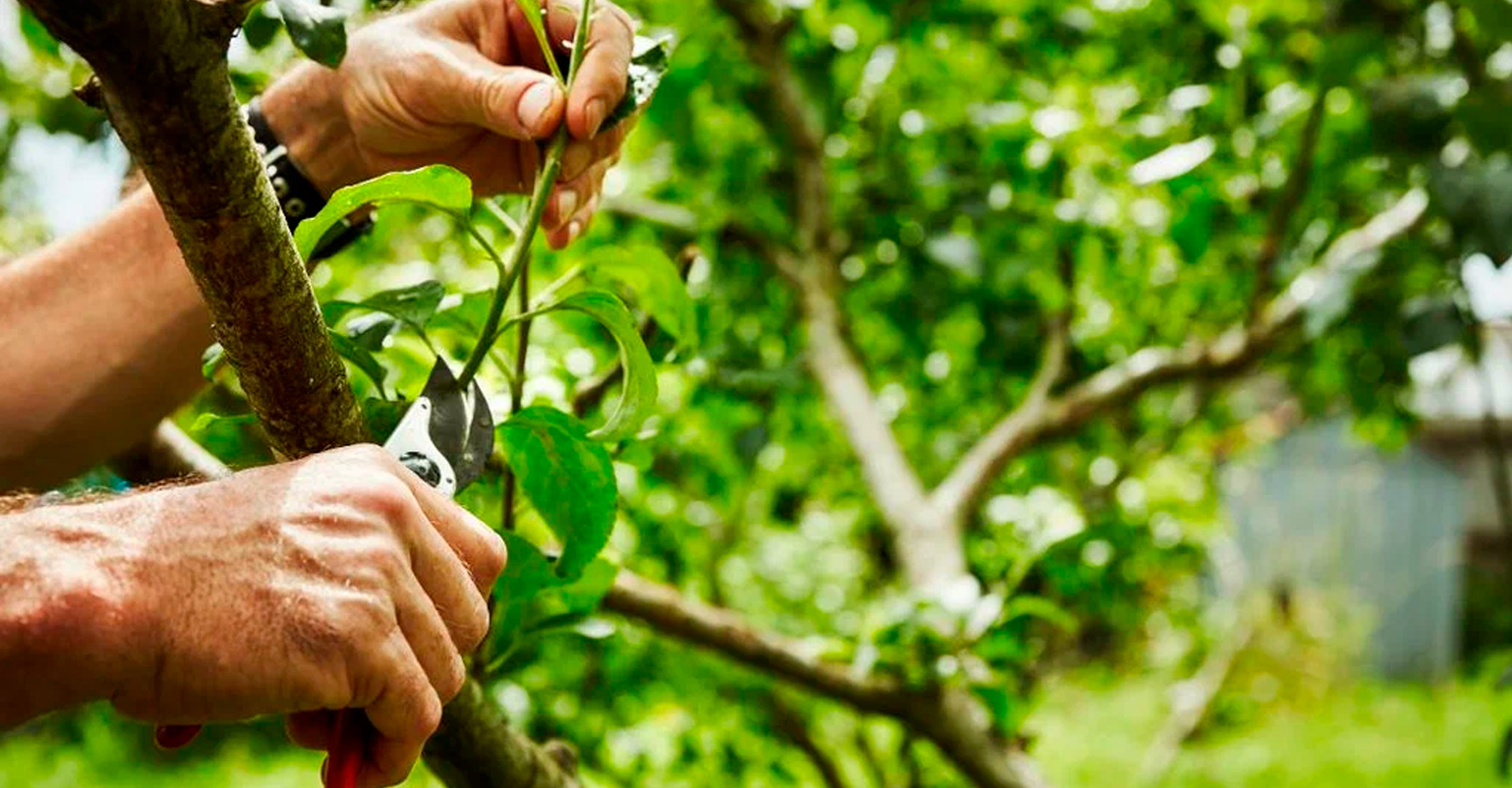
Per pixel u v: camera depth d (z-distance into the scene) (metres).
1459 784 8.01
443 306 1.00
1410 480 13.41
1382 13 1.83
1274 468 12.13
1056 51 2.39
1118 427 3.24
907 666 1.61
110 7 0.48
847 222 2.35
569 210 0.96
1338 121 2.30
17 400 1.14
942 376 2.80
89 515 0.65
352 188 0.71
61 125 1.90
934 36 2.30
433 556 0.68
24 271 1.19
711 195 2.30
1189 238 2.25
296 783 7.36
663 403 2.02
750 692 2.43
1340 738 9.33
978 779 1.68
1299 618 10.66
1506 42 1.64
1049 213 2.25
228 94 0.54
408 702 0.66
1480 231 1.67
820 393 2.53
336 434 0.70
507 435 0.84
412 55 0.97
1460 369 2.74
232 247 0.59
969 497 2.10
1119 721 8.52
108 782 7.31
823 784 2.62
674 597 1.67
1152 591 4.36
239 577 0.64
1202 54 2.43
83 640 0.62
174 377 1.19
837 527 3.21
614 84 0.85
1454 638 13.25
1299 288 2.34
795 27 2.18
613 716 2.42
